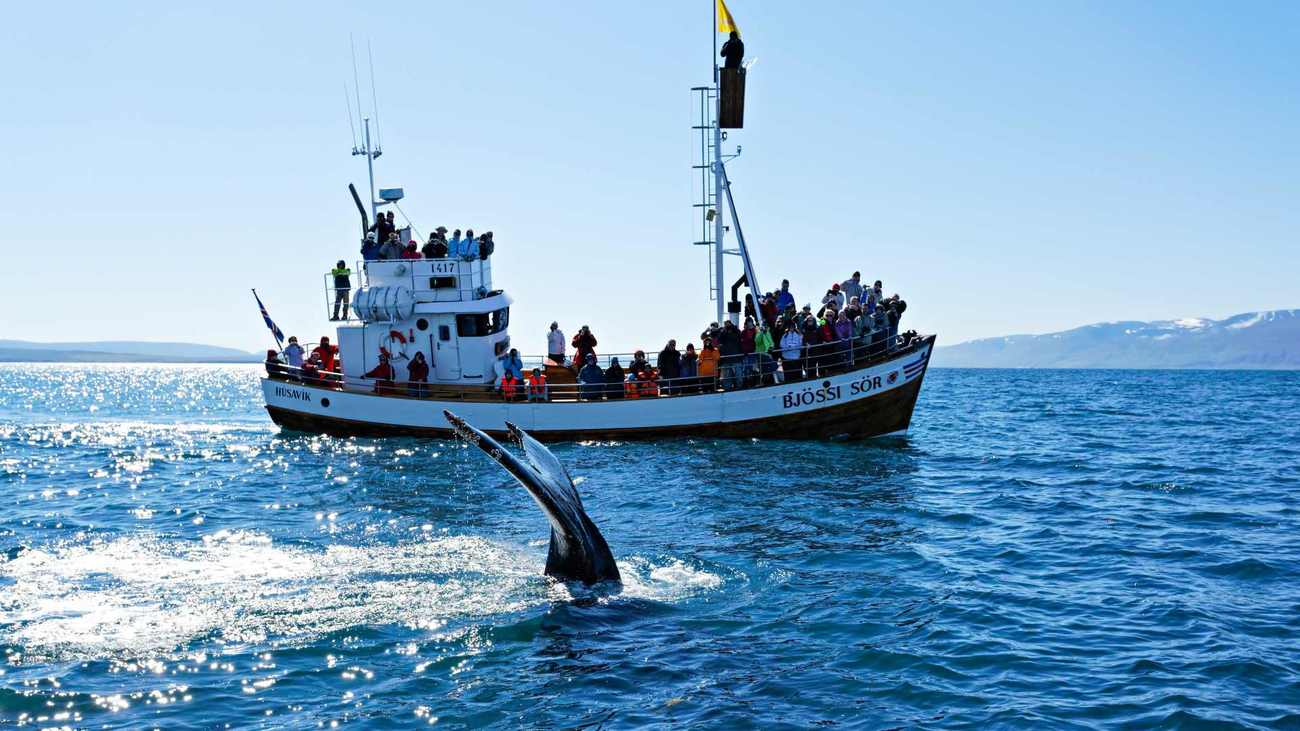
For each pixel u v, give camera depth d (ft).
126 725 34.06
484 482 88.58
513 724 34.19
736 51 120.37
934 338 115.65
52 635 42.91
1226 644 42.39
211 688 37.22
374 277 123.34
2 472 106.42
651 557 56.65
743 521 69.05
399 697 36.37
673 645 41.63
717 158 121.90
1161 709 35.58
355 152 130.31
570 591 47.96
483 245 127.44
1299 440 127.95
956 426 149.89
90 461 116.26
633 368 120.26
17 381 544.62
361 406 123.85
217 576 52.54
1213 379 432.66
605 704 35.76
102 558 57.88
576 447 111.24
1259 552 59.57
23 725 34.04
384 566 53.88
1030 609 47.70
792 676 38.58
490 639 41.81
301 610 45.93
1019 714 35.17
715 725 34.09
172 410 245.45
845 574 54.08
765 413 114.42
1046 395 255.09
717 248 122.83
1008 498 79.51
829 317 115.34
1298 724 34.24
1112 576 54.13
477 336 123.13
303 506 77.82
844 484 86.38
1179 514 72.69
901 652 41.32
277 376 128.88
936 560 57.67
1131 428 146.41
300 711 35.27
